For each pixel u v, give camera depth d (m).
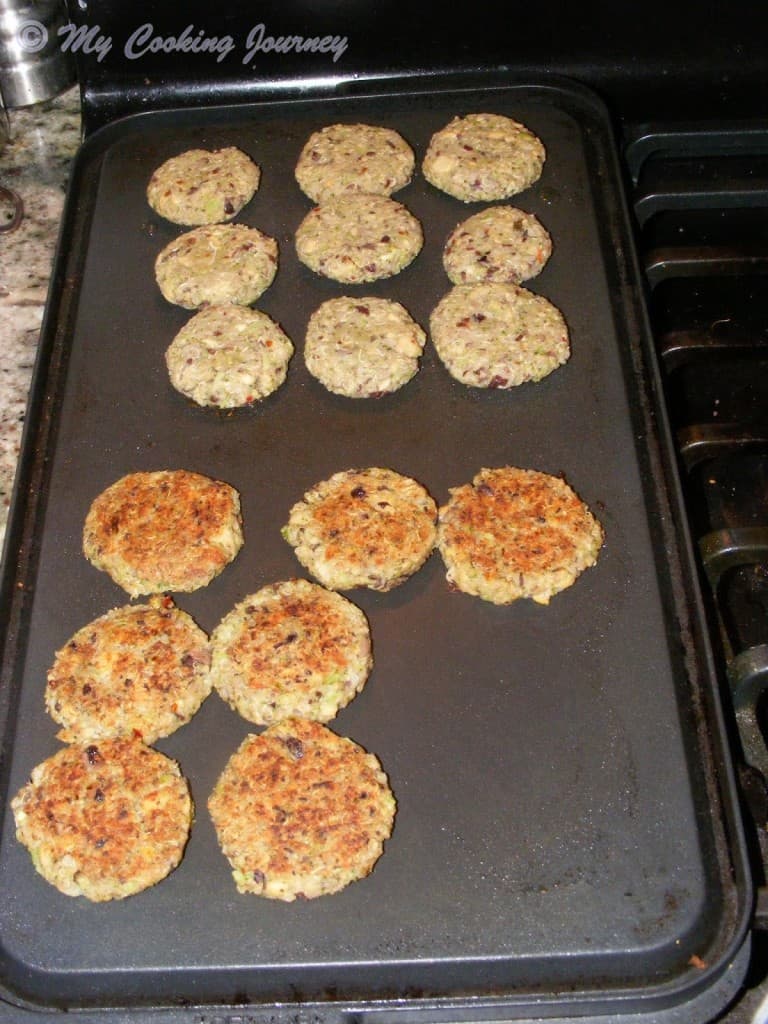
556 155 0.57
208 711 0.42
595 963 0.36
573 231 0.54
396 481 0.46
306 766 0.40
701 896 0.37
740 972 0.36
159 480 0.47
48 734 0.42
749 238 0.61
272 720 0.42
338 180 0.56
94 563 0.45
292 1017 0.35
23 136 0.66
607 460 0.47
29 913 0.38
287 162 0.58
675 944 0.37
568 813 0.39
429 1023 0.36
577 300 0.52
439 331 0.51
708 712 0.41
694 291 0.58
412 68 0.60
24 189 0.64
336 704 0.42
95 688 0.42
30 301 0.59
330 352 0.50
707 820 0.39
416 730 0.41
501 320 0.50
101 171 0.58
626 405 0.49
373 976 0.37
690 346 0.56
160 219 0.56
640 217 0.57
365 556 0.44
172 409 0.50
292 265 0.55
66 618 0.44
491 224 0.54
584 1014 0.36
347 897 0.38
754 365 0.55
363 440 0.49
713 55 0.59
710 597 0.47
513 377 0.49
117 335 0.52
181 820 0.39
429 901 0.38
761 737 0.44
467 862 0.38
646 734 0.41
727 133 0.59
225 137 0.59
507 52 0.60
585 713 0.41
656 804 0.39
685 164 0.61
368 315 0.51
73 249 0.56
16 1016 0.36
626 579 0.44
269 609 0.43
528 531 0.45
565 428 0.48
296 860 0.38
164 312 0.53
